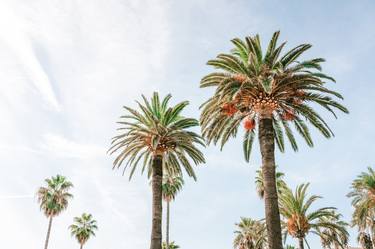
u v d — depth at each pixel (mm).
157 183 26969
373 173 42656
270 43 21844
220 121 22766
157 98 30078
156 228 25672
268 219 19234
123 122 27734
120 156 28375
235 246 57781
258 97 21219
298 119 23000
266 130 21047
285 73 20484
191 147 28578
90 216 64188
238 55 23938
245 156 24969
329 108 21484
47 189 59125
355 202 43594
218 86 20797
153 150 27656
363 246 55062
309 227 35344
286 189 36812
